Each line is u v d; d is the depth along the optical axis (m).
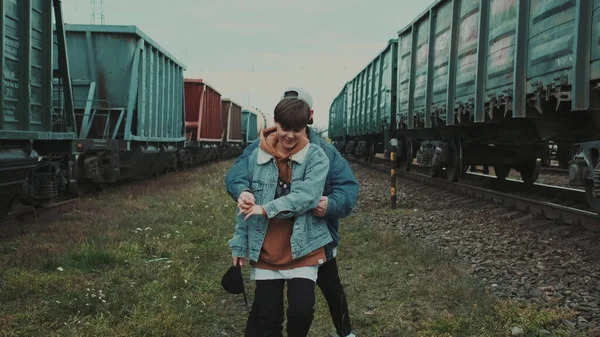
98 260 6.44
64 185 10.48
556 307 4.85
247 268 6.58
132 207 11.05
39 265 6.11
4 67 7.64
